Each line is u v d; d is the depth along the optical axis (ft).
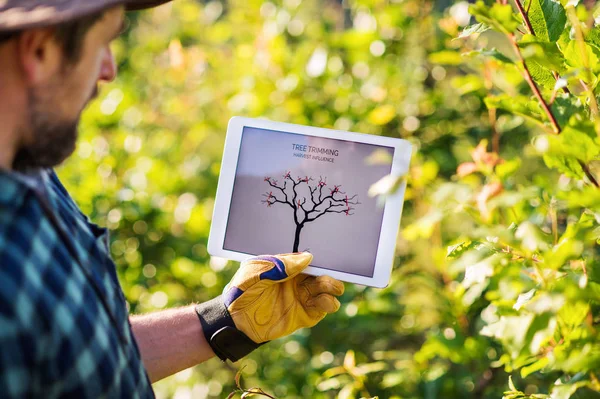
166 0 4.47
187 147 11.94
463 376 7.38
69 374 3.23
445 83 9.39
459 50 8.94
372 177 5.12
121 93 11.11
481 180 7.62
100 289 3.55
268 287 5.11
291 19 10.44
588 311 3.70
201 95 11.61
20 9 3.24
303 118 9.50
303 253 5.10
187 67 11.47
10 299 3.02
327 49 9.80
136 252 9.83
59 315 3.20
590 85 3.75
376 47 9.45
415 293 8.04
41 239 3.29
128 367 3.66
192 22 13.94
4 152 3.40
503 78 6.67
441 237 7.77
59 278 3.29
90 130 10.80
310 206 5.22
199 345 5.11
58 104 3.44
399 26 9.35
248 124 5.34
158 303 9.65
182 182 10.69
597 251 4.45
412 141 9.06
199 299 9.99
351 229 5.14
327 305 5.11
